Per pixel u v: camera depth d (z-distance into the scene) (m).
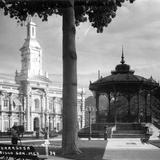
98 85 68.38
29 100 133.00
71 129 29.28
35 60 144.38
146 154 31.19
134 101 95.31
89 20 34.44
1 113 123.19
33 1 30.09
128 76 66.88
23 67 141.62
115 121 67.12
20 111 129.88
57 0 29.75
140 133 64.44
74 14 31.42
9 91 126.50
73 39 29.95
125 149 36.56
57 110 145.38
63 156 27.95
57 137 75.56
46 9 31.78
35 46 144.50
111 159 26.69
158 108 95.25
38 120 137.25
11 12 31.98
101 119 71.50
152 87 69.56
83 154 29.17
